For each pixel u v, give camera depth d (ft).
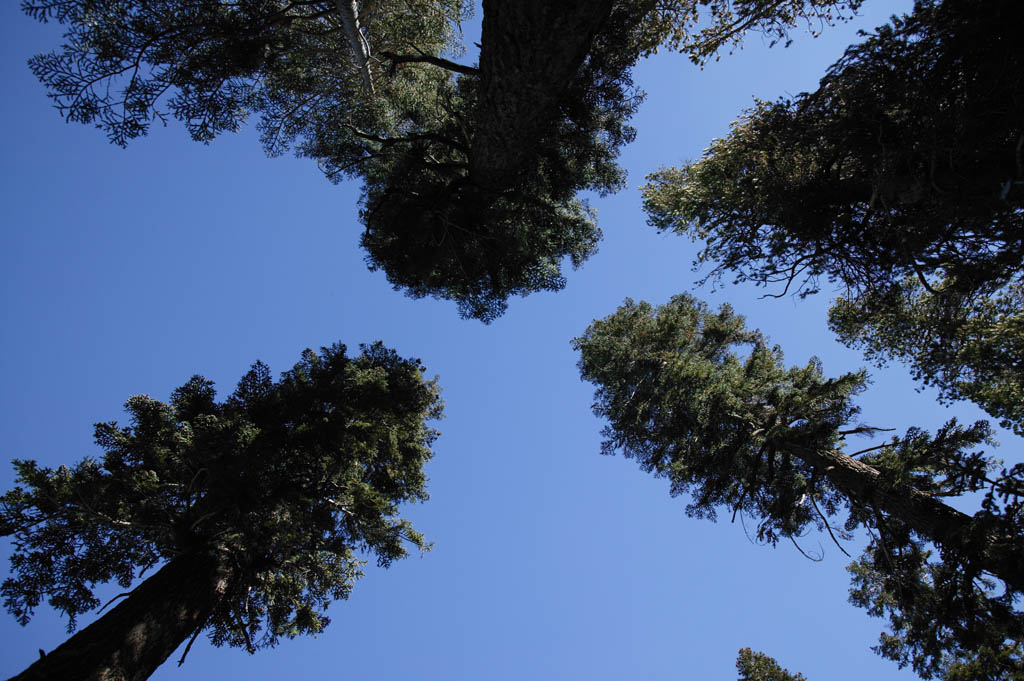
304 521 28.84
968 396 32.83
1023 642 25.91
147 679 22.40
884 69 21.98
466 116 46.26
